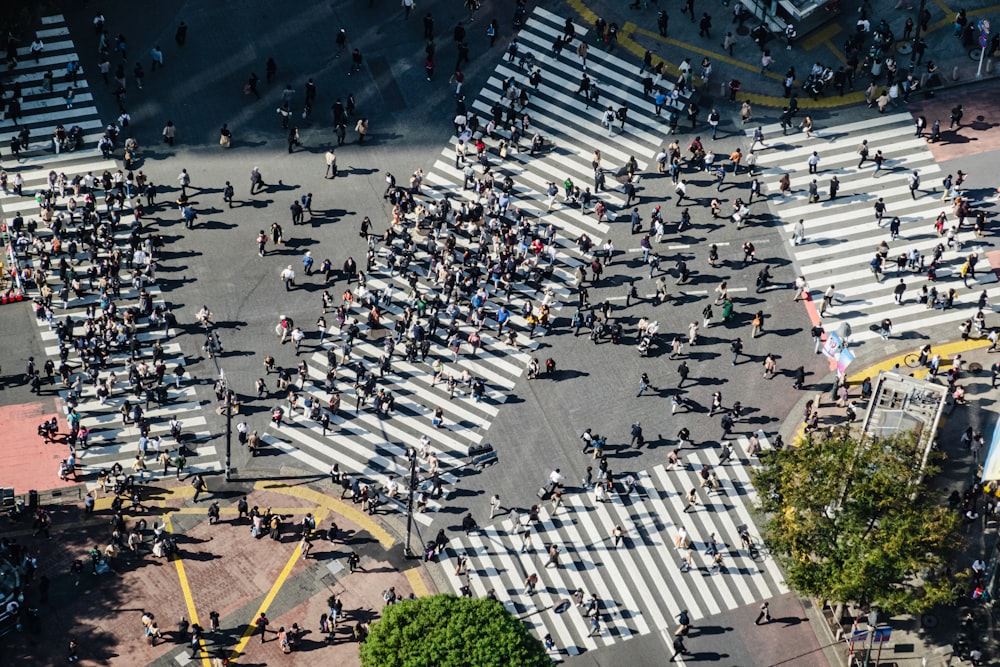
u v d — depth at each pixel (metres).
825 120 157.00
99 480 136.12
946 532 122.12
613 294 147.25
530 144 157.12
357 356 143.88
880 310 145.88
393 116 159.25
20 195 154.50
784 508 125.06
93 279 148.50
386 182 155.00
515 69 161.75
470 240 150.62
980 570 130.00
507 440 139.25
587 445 138.38
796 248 149.62
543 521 134.75
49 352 144.88
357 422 140.50
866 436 124.75
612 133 157.38
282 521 135.25
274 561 133.38
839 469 122.56
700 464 137.75
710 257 148.62
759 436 138.75
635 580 131.88
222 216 152.75
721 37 162.25
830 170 154.12
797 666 127.75
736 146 155.75
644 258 149.12
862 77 159.38
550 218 152.25
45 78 159.62
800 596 131.25
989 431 138.62
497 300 146.88
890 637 128.88
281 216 152.88
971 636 128.75
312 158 156.75
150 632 128.62
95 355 143.12
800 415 140.00
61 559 133.62
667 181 154.38
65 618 130.62
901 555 121.00
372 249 148.75
